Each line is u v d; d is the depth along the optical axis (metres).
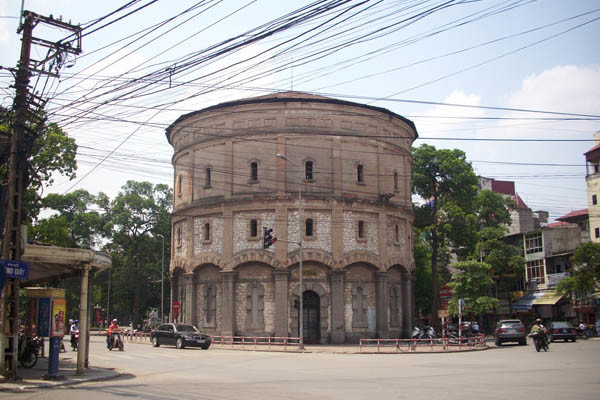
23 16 20.52
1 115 22.08
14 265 18.97
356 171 44.31
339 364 25.88
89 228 73.19
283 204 42.56
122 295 73.81
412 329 47.03
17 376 19.44
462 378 18.89
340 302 42.00
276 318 41.25
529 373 20.30
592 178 61.72
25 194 35.19
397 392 15.46
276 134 43.50
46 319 20.17
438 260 68.56
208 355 32.41
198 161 46.25
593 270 51.16
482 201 71.00
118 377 20.98
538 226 86.00
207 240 44.50
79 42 21.03
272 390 16.17
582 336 51.19
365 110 45.34
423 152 62.16
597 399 13.83
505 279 67.00
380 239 44.41
